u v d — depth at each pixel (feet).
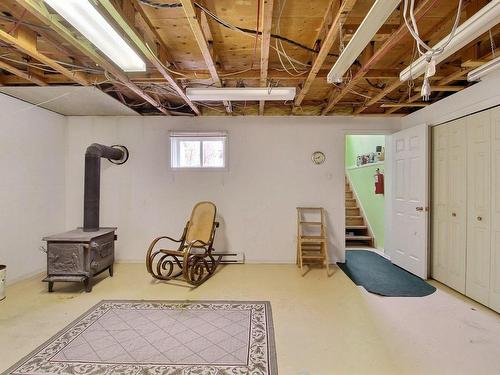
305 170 14.65
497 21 5.24
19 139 11.78
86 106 12.81
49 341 7.36
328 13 6.84
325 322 8.39
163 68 8.39
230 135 14.62
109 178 14.62
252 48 8.84
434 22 7.26
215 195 14.64
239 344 7.27
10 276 11.41
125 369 6.30
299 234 13.94
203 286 11.28
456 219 10.61
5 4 6.53
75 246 10.50
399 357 6.72
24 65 9.00
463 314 8.86
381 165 17.26
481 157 9.45
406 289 10.88
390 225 15.57
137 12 6.81
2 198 11.07
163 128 14.65
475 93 9.53
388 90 10.16
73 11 5.49
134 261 14.64
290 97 10.67
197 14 6.34
